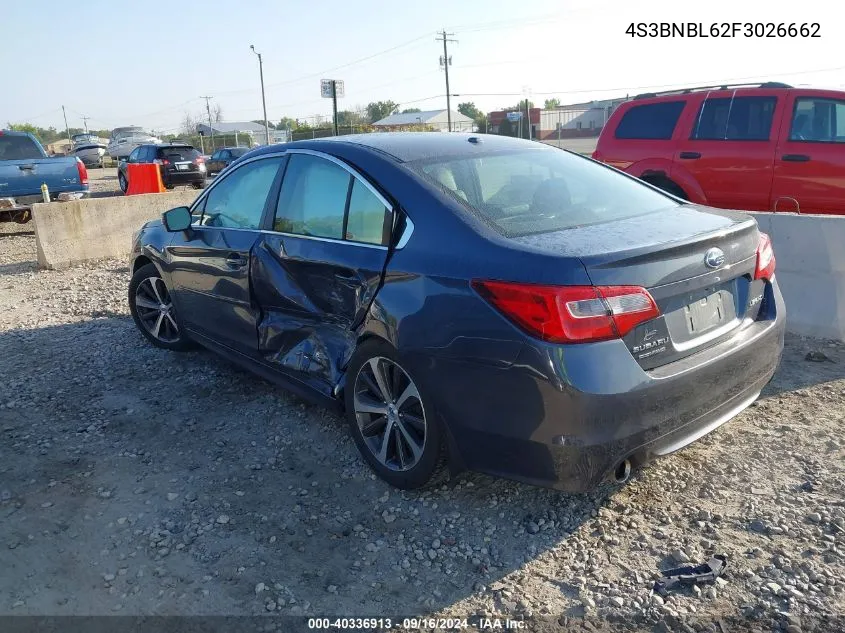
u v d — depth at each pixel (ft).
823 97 24.54
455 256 10.24
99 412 15.34
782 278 18.58
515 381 9.47
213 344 16.58
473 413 10.03
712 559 9.80
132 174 49.44
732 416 11.03
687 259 9.96
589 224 10.92
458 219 10.59
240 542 10.68
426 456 10.93
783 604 8.99
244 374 17.26
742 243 11.02
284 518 11.27
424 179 11.47
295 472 12.64
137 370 17.81
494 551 10.29
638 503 11.25
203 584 9.79
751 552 9.98
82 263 32.45
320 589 9.66
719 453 12.60
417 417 11.18
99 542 10.78
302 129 145.59
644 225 10.85
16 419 15.10
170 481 12.44
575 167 13.38
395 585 9.70
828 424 13.44
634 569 9.77
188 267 16.60
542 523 10.85
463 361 9.95
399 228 11.25
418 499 11.61
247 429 14.33
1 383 17.17
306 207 13.34
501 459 10.03
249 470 12.75
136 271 19.25
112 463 13.12
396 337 10.74
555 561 10.02
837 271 17.65
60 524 11.24
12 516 11.48
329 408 13.08
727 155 26.32
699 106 27.27
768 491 11.40
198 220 16.65
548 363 9.14
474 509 11.28
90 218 32.48
